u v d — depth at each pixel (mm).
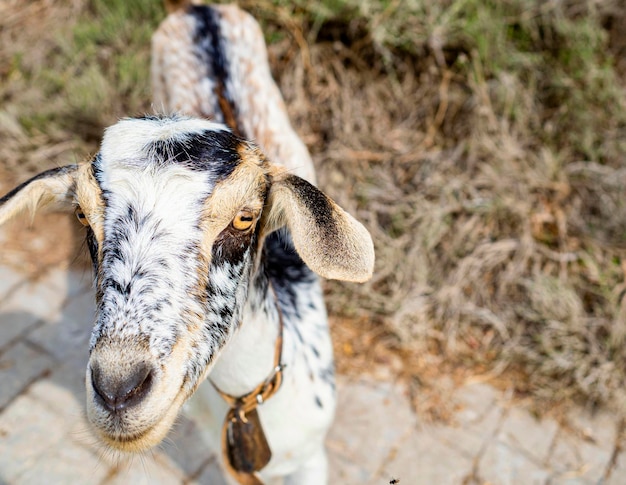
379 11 1458
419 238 1287
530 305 1236
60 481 1040
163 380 545
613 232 1277
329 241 605
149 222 560
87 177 594
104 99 1524
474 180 1334
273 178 647
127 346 534
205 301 579
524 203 1297
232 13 1203
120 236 559
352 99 1479
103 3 1720
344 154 1396
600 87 1400
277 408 773
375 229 1304
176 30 1165
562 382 1163
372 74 1502
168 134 604
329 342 867
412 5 1414
